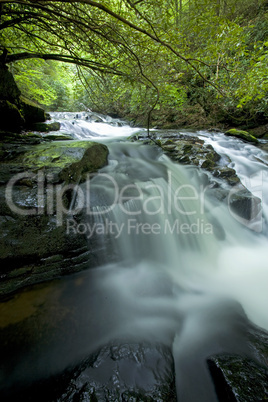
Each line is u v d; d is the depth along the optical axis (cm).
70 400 142
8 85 517
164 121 1102
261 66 377
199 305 264
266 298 286
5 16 459
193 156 532
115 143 598
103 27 322
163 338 204
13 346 169
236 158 631
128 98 567
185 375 180
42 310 204
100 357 172
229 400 151
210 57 354
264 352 187
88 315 215
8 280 221
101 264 286
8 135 474
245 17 848
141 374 160
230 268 344
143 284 274
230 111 855
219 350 199
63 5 354
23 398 149
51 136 589
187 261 342
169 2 286
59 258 256
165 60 360
